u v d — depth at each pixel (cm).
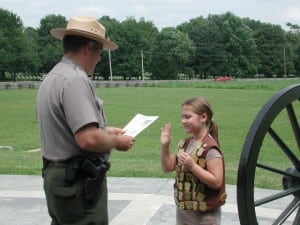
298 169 356
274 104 316
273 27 12381
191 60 11531
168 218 527
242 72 11762
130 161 941
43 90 308
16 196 618
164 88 6438
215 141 337
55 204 308
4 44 8881
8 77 9594
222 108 3084
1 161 901
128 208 559
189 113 341
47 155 308
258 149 312
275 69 12219
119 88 6406
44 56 9925
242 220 315
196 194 336
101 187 315
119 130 328
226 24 11794
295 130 348
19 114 2661
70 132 302
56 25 10694
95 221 311
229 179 707
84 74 304
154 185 666
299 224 366
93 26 309
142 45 10881
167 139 353
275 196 343
